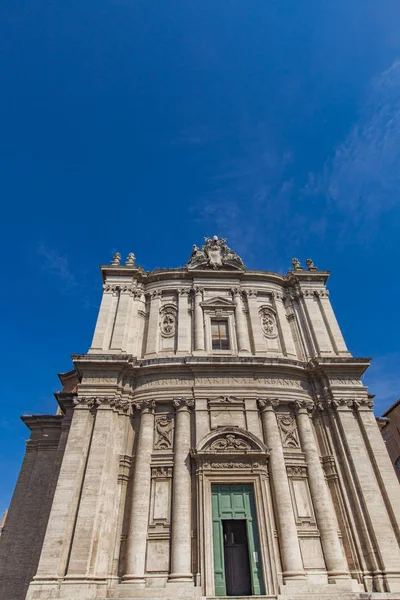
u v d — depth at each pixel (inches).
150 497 884.0
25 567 920.3
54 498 836.6
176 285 1273.4
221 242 1424.7
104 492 863.7
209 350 1130.0
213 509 874.8
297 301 1299.2
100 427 937.5
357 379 1095.0
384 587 792.9
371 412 1034.1
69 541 796.6
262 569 805.9
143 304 1246.9
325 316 1244.5
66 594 725.9
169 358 1051.9
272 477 912.9
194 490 889.5
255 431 973.2
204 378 1043.9
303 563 831.1
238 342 1151.6
